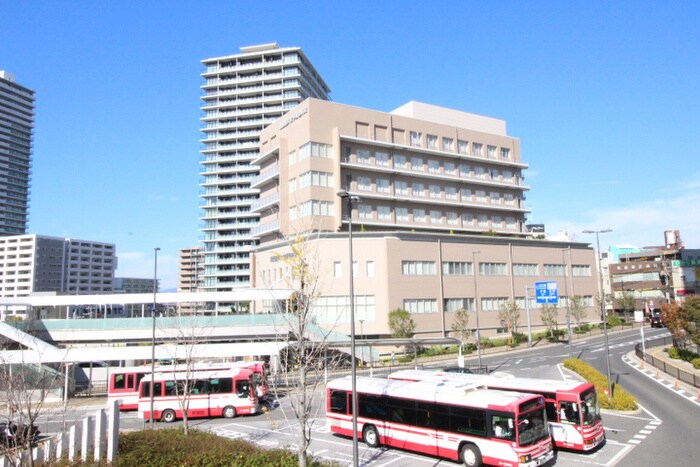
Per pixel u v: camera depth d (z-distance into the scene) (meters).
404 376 28.08
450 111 85.81
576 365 42.41
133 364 50.91
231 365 36.47
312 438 26.67
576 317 78.31
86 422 20.53
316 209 66.50
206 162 131.50
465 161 82.88
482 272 71.88
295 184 70.25
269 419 32.28
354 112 72.00
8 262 162.75
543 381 24.33
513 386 24.16
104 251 183.38
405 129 76.69
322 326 60.44
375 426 24.75
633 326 86.75
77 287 173.38
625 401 29.34
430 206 77.44
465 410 21.33
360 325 61.28
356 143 71.25
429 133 79.19
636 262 112.62
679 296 97.44
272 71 135.38
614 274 116.19
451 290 67.94
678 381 38.47
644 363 48.06
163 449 21.27
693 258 107.44
